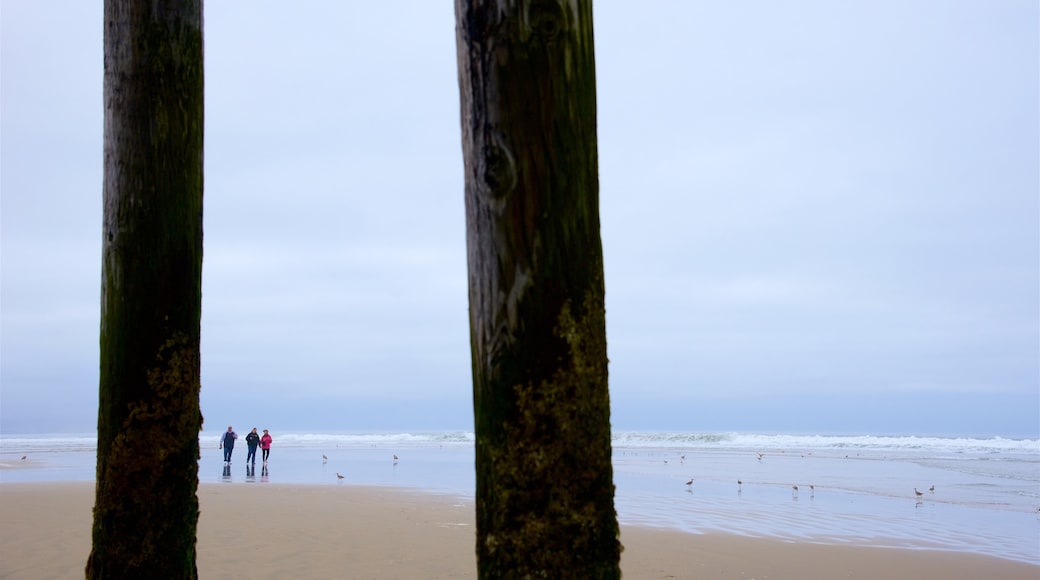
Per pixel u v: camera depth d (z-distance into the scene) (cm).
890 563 954
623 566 875
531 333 149
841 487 2080
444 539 1005
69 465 2895
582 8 160
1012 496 1834
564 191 153
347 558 852
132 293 250
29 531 1012
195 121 269
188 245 262
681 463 3269
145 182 254
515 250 150
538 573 146
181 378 255
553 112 153
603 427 153
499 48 154
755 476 2522
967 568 938
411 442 6581
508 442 149
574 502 148
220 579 732
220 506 1397
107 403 249
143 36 259
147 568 243
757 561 927
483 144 154
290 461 3444
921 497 1783
